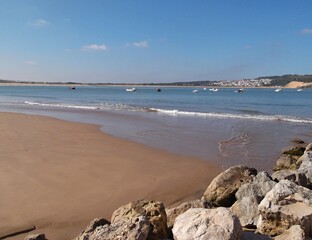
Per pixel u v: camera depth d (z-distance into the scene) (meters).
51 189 10.54
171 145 17.95
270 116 33.00
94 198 9.96
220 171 13.10
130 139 19.64
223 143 18.61
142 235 5.43
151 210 6.56
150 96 81.81
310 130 23.58
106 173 12.38
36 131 21.64
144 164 13.83
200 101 60.38
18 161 13.70
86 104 49.88
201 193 10.77
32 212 8.85
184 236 5.39
